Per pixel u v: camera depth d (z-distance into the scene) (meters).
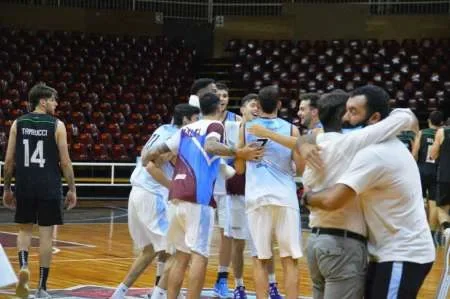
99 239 11.83
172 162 6.77
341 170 4.33
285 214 6.37
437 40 21.67
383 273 4.24
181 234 6.23
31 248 10.59
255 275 6.52
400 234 4.24
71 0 22.28
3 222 13.84
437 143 11.13
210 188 6.14
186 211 6.11
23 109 18.12
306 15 22.86
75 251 10.45
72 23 22.25
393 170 4.19
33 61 19.88
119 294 6.91
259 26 23.17
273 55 21.72
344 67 20.62
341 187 4.16
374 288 4.29
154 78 20.80
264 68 21.31
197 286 6.12
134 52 21.30
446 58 20.44
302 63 21.16
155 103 20.09
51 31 21.78
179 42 22.41
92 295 7.39
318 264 4.47
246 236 7.25
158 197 6.82
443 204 11.26
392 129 4.24
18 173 7.28
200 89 7.24
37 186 7.23
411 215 4.25
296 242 6.38
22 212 7.28
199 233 6.10
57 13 22.09
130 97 19.75
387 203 4.24
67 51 20.45
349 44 21.53
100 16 22.55
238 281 7.39
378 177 4.18
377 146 4.23
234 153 6.00
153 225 6.80
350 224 4.38
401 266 4.20
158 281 7.01
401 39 22.28
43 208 7.25
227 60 22.47
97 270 8.92
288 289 6.36
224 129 6.62
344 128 4.59
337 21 22.67
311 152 4.36
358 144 4.27
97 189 18.50
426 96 19.31
